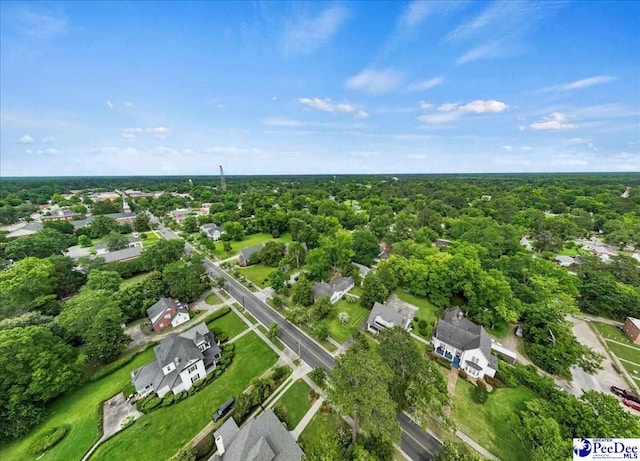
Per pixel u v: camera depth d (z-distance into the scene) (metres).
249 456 22.00
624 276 54.28
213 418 29.12
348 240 68.88
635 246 79.06
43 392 29.36
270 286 61.25
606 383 34.62
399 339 32.22
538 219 99.06
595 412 24.16
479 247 64.00
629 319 44.34
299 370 36.25
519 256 57.81
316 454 23.67
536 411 25.28
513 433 27.48
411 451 25.94
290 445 24.00
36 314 38.38
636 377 35.50
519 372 33.81
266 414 25.42
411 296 55.91
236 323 47.31
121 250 75.31
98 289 46.50
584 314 50.03
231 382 34.34
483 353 34.31
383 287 52.16
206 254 82.75
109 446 26.59
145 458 25.58
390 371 26.19
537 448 22.59
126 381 34.62
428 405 26.86
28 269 49.06
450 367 36.50
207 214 133.88
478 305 47.00
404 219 97.75
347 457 23.86
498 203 132.75
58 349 32.78
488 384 33.69
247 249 75.94
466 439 27.05
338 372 25.80
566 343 36.38
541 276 50.75
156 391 31.75
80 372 33.19
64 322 37.28
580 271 56.72
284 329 45.62
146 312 47.81
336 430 27.58
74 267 58.88
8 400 27.92
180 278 53.91
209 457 25.45
